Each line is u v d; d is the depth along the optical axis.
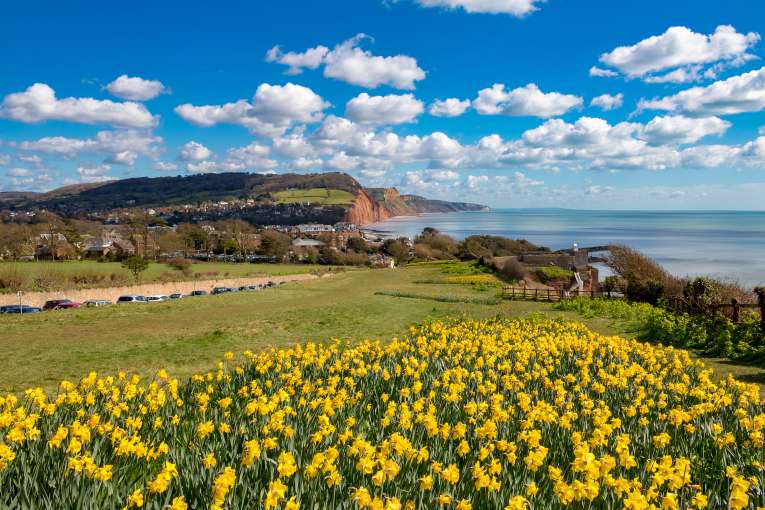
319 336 22.31
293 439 6.63
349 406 8.57
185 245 119.75
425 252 134.62
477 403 8.74
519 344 13.97
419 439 6.86
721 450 7.17
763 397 10.72
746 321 17.84
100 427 6.48
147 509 4.98
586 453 5.20
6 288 55.97
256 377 11.41
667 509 4.88
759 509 4.90
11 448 6.07
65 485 5.30
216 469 5.80
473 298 39.16
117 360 17.12
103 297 57.53
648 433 7.82
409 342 15.57
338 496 5.36
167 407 8.18
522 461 6.23
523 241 121.50
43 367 16.17
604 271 60.88
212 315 32.12
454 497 5.43
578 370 12.20
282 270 95.12
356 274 79.12
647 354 13.22
